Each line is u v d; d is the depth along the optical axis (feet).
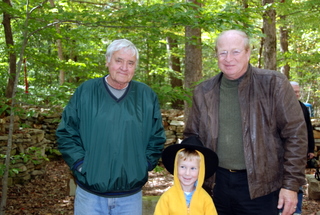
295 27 32.24
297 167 7.67
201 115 8.66
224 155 8.27
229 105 8.28
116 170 7.97
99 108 8.15
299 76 49.03
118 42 8.18
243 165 8.11
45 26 13.44
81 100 8.32
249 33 12.65
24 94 13.60
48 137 25.62
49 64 16.28
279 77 7.94
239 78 8.18
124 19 12.69
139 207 8.55
